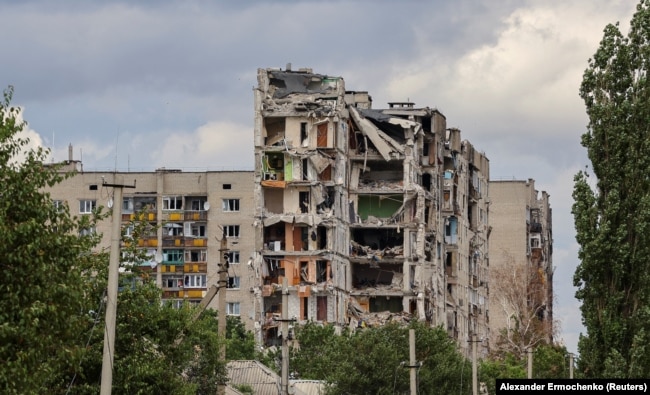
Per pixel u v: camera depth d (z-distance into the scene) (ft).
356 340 434.30
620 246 339.16
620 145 341.82
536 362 572.92
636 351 334.85
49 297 193.26
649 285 337.11
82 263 246.47
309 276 615.57
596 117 344.69
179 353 267.80
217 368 315.99
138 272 267.18
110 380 199.52
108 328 200.23
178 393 263.49
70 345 201.16
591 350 342.03
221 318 313.94
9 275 189.47
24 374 187.11
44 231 193.88
